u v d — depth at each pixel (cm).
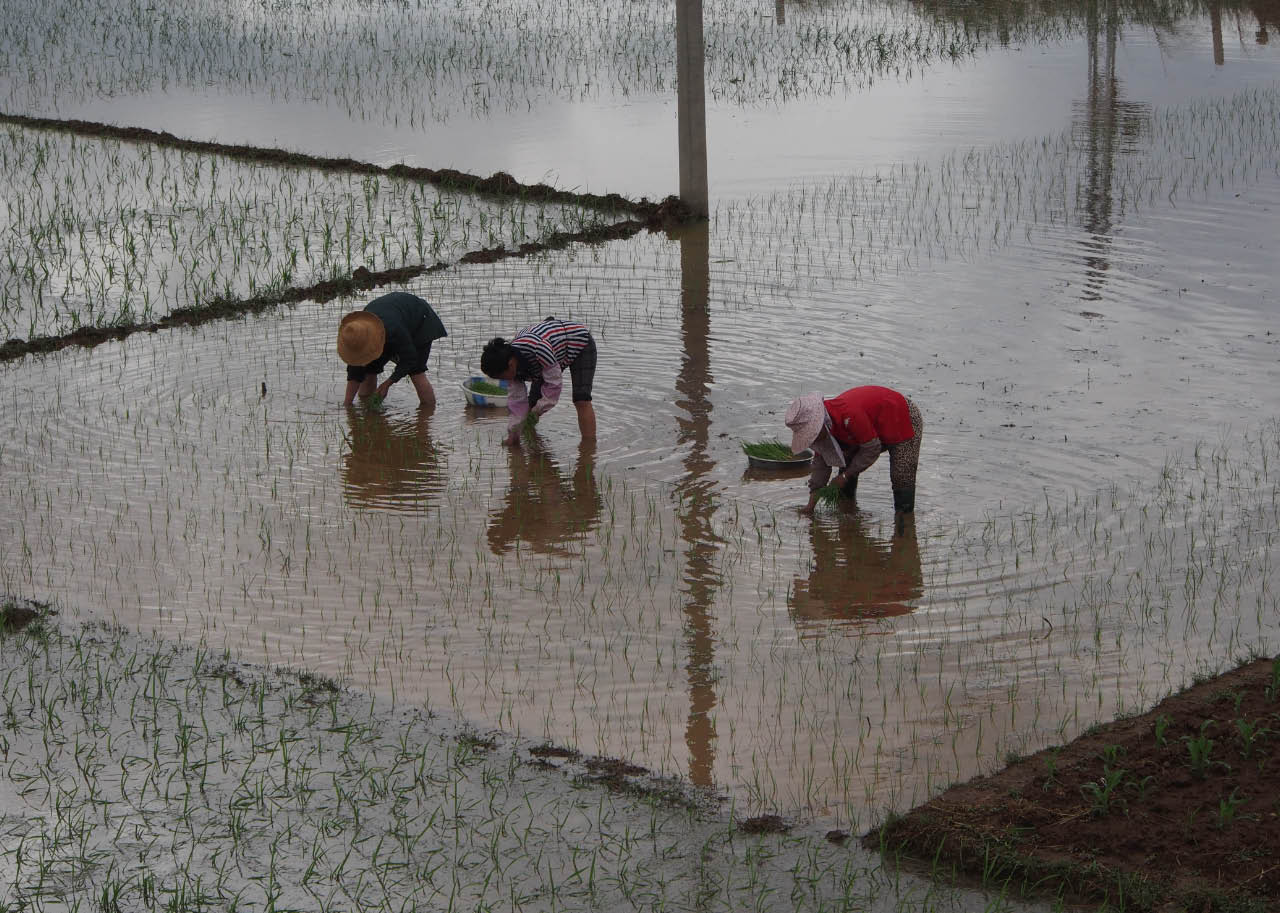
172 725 1037
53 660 1129
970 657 1114
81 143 3089
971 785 935
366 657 1130
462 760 984
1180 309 1944
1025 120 3222
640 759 984
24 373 1812
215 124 3284
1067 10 4678
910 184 2697
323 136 3166
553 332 1552
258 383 1777
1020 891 836
